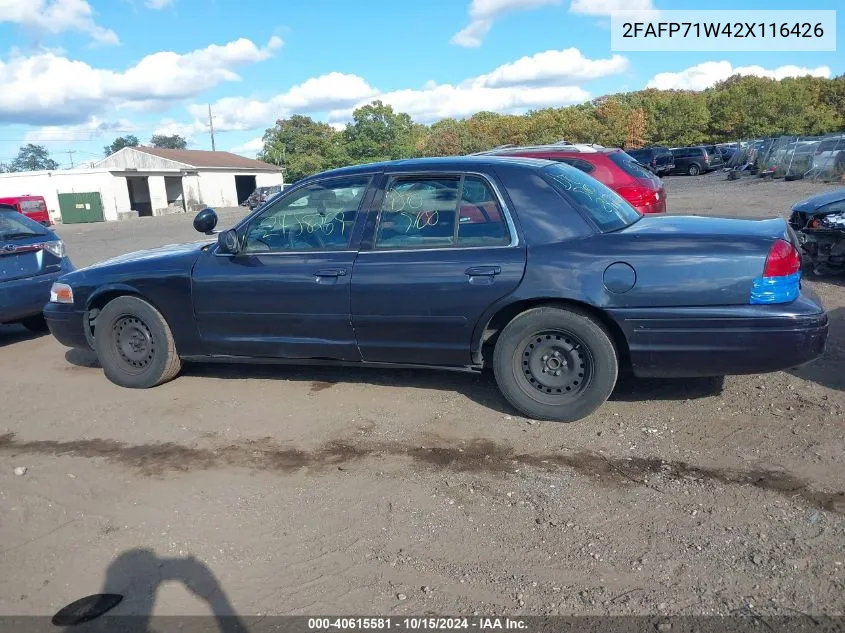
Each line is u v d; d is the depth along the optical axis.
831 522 3.19
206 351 5.27
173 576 3.09
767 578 2.84
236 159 59.00
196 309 5.15
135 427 4.80
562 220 4.29
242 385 5.51
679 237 4.06
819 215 7.96
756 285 3.88
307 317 4.79
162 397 5.36
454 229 4.48
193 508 3.66
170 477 4.04
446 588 2.90
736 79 83.56
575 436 4.23
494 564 3.04
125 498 3.81
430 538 3.27
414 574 3.00
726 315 3.91
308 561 3.14
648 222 4.57
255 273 4.91
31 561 3.27
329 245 4.78
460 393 5.04
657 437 4.15
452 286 4.36
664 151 41.34
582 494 3.58
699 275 3.94
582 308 4.21
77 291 5.62
